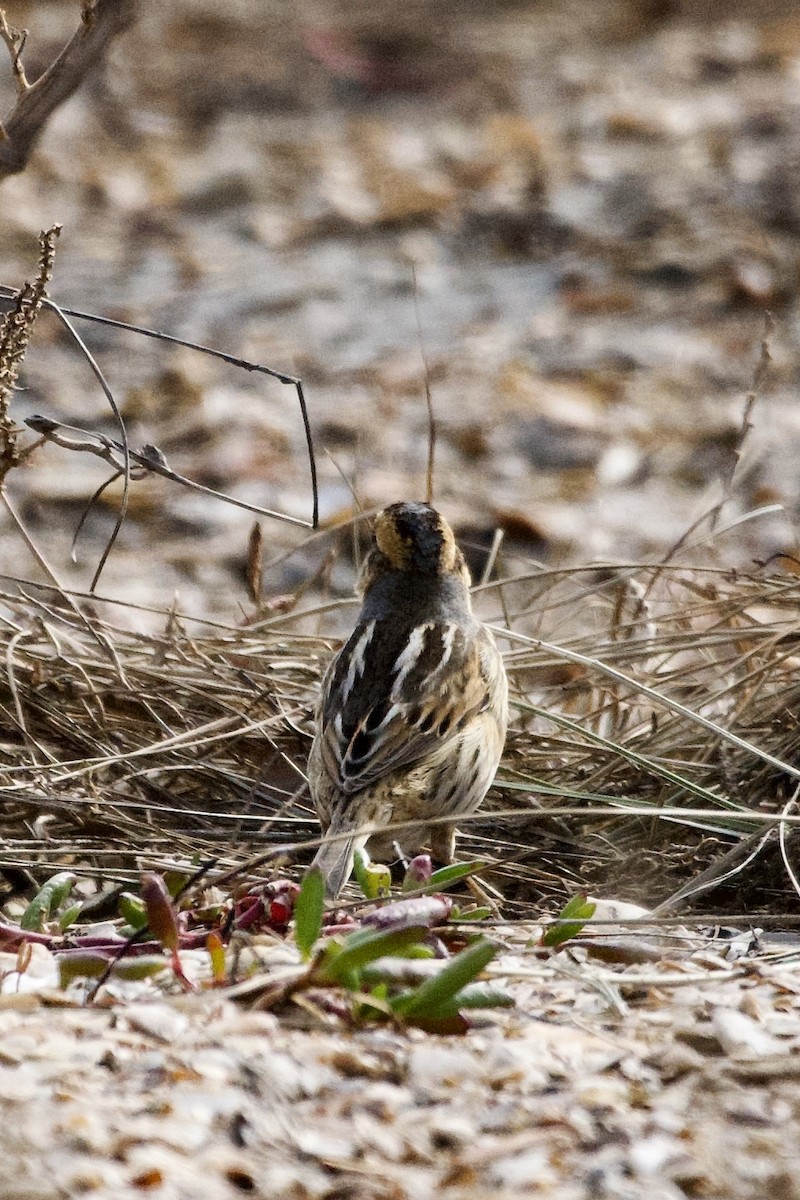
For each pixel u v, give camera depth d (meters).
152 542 19.30
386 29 40.72
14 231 29.50
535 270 28.03
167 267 28.36
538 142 33.47
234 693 11.41
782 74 37.69
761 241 27.83
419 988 6.80
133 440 22.05
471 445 22.02
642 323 25.94
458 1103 6.20
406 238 29.42
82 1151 5.61
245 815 10.49
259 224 30.09
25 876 10.01
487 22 42.00
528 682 13.80
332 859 9.01
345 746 9.92
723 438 22.28
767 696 11.59
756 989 7.56
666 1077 6.50
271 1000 6.85
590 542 19.39
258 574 12.63
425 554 10.73
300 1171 5.64
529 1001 7.35
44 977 7.40
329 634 16.20
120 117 35.34
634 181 30.73
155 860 9.77
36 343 24.91
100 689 11.38
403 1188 5.55
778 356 24.69
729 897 10.20
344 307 26.92
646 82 37.72
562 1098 6.24
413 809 9.98
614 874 10.37
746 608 12.35
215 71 38.00
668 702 10.58
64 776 10.35
